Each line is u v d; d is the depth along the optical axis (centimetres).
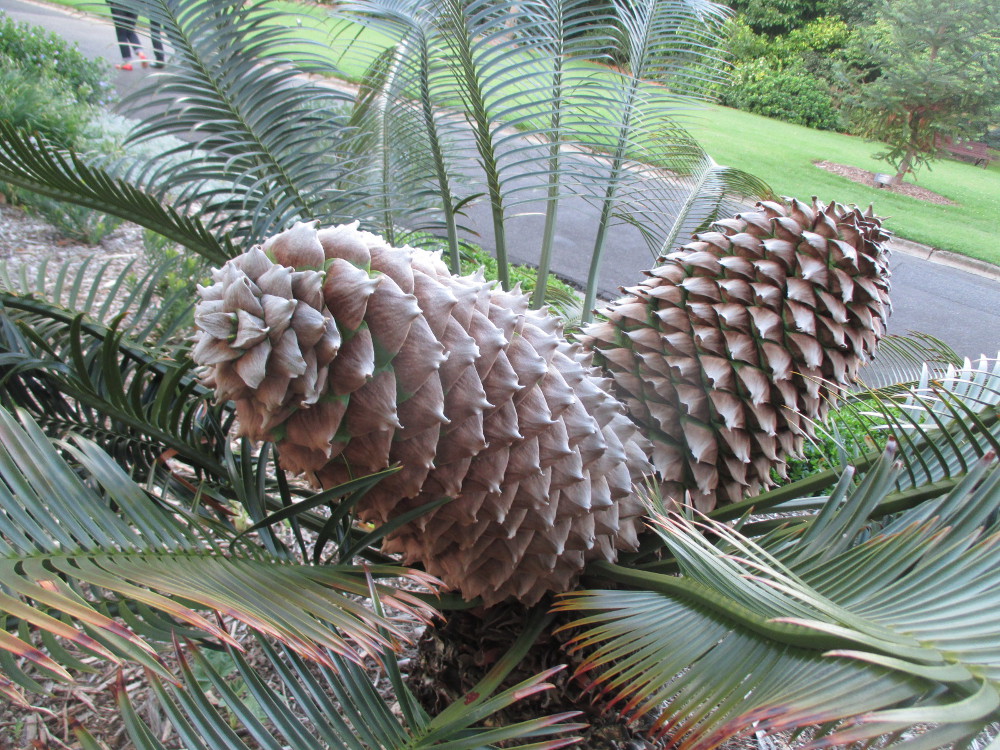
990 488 46
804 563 50
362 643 41
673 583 50
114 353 55
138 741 35
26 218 180
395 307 45
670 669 43
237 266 45
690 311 65
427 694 68
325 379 44
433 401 46
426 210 93
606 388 62
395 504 51
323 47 79
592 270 100
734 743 73
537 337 53
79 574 36
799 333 64
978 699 29
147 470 65
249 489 55
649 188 101
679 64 97
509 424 50
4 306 62
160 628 45
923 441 62
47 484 41
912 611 39
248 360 43
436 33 78
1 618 38
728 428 64
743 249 66
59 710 70
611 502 57
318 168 81
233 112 77
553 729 42
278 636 36
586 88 89
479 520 53
